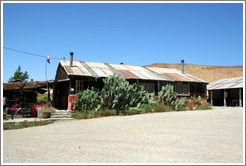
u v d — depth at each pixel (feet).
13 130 31.42
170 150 18.83
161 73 75.61
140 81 64.03
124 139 23.21
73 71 57.16
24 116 47.55
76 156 17.24
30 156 17.25
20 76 108.99
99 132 27.50
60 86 64.80
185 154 17.70
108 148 19.63
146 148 19.52
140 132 26.71
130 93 48.47
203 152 18.24
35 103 56.75
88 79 57.06
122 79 48.39
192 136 24.06
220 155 17.43
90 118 42.16
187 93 72.43
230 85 83.82
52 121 39.96
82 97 45.70
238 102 81.87
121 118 39.19
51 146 20.57
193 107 60.49
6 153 18.12
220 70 258.78
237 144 20.70
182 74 80.23
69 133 27.61
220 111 47.44
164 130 27.55
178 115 41.73
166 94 55.36
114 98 46.96
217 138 23.07
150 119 36.96
